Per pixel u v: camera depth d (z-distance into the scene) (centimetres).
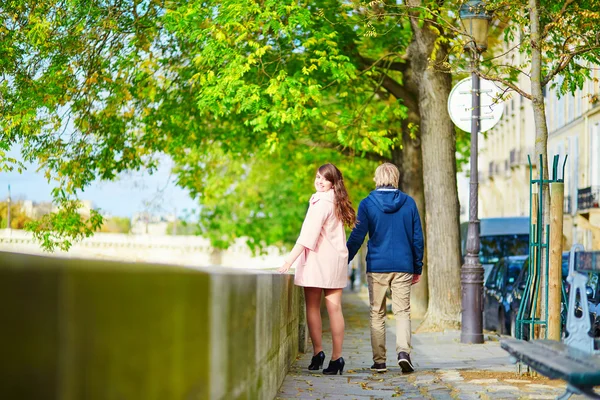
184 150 2612
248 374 595
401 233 1059
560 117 5300
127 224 9569
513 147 6512
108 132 2269
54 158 2202
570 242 4988
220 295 452
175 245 9669
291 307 1120
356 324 2147
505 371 1043
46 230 2258
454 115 1647
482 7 1552
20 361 249
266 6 1947
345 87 2273
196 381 391
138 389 311
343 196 1028
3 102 2112
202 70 2114
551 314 954
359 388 914
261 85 2048
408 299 1062
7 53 2069
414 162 2559
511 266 1998
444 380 942
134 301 310
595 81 1631
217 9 2038
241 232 5066
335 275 1030
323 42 2053
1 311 244
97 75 2098
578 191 4700
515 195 6412
